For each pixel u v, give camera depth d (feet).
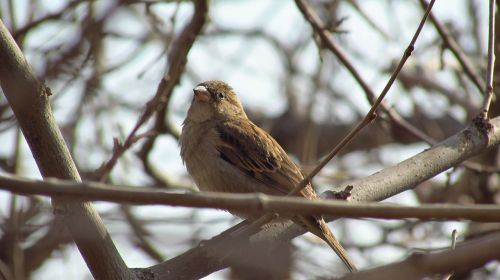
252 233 26.35
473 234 40.78
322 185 46.50
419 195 44.47
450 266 13.96
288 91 54.39
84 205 23.49
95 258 24.06
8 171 39.47
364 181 29.96
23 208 35.86
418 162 30.50
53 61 36.99
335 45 37.76
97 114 43.16
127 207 37.96
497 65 39.06
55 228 35.94
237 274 35.91
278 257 36.86
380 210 16.14
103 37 38.70
